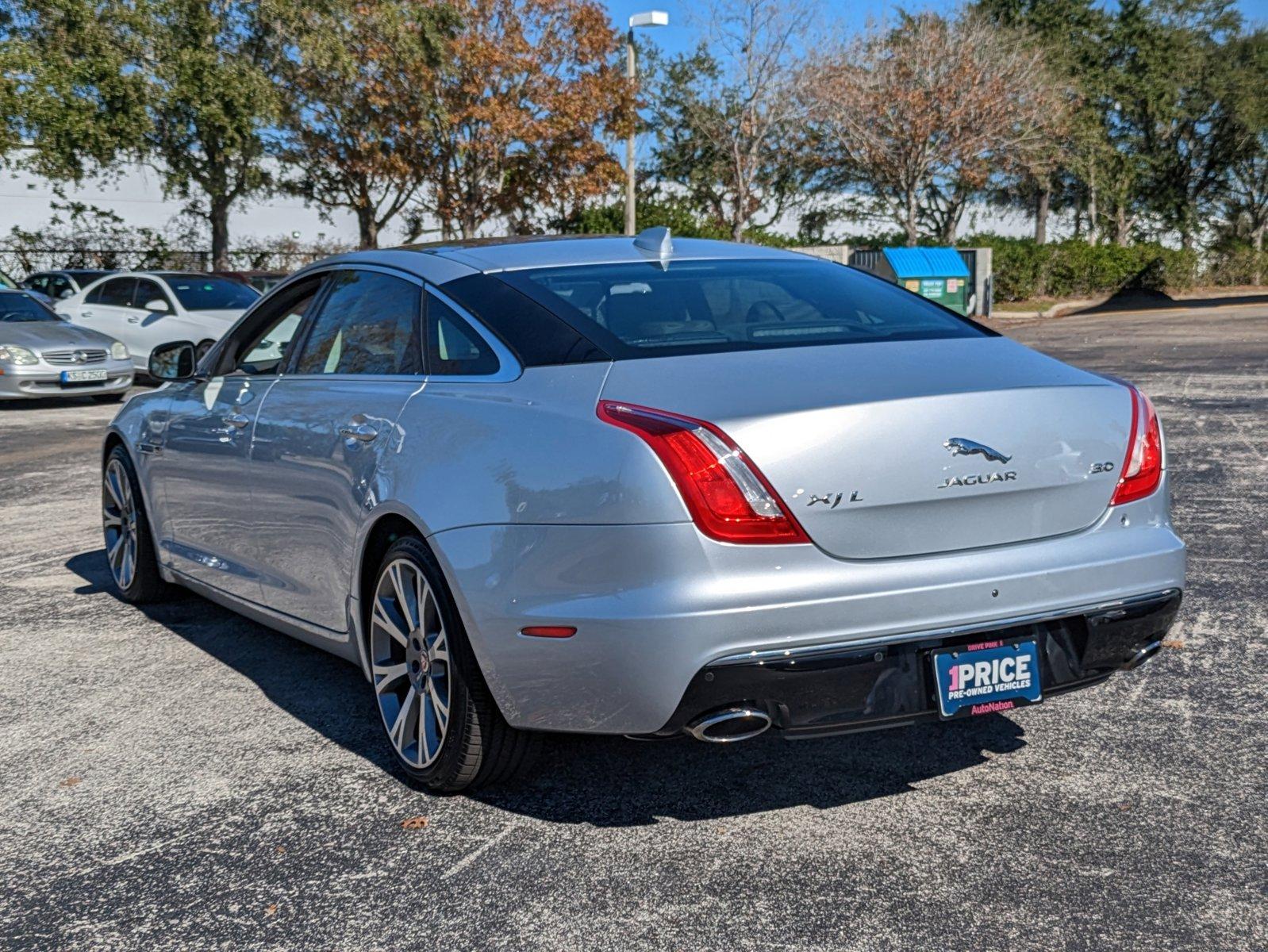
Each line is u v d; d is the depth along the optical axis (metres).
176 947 2.80
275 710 4.36
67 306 19.05
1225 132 51.91
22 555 6.94
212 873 3.14
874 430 2.96
